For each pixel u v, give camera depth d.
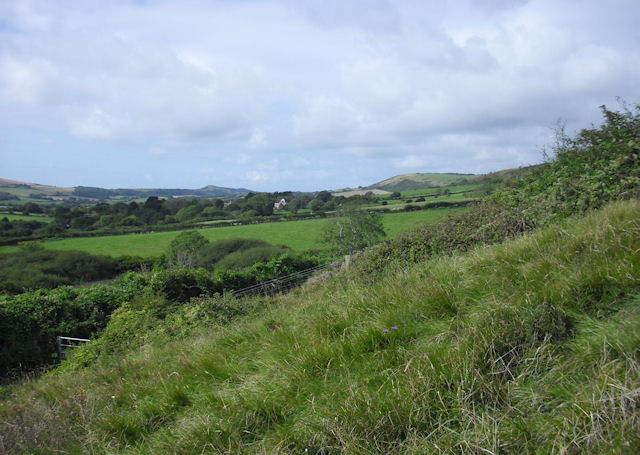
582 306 3.17
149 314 13.02
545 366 2.78
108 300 17.97
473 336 3.19
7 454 3.41
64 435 3.64
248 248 48.19
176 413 3.68
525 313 3.28
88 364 9.66
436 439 2.46
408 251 8.30
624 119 7.82
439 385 2.85
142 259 44.59
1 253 45.34
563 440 2.16
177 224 76.62
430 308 4.01
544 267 3.91
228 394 3.59
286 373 3.58
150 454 3.07
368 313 4.54
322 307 5.60
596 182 6.57
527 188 8.55
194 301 13.09
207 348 5.17
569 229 4.86
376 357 3.47
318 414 2.94
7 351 13.80
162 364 5.32
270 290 21.36
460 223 8.41
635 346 2.55
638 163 6.47
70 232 68.69
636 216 4.23
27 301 15.06
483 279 4.21
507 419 2.46
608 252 3.67
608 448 2.03
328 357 3.67
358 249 40.31
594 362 2.59
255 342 4.88
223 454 2.80
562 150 8.64
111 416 3.81
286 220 78.38
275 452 2.65
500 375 2.83
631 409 2.17
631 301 3.05
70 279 39.84
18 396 6.13
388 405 2.77
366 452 2.50
